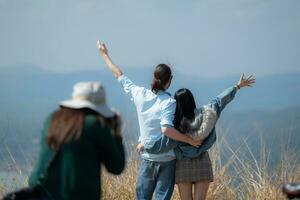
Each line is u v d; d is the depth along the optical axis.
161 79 11.07
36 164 7.65
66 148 7.47
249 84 11.53
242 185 13.59
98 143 7.56
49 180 7.51
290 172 13.50
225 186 13.54
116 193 13.19
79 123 7.51
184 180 11.22
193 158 11.23
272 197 13.26
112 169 7.69
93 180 7.50
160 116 11.06
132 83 11.54
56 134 7.49
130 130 13.05
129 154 13.29
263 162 13.64
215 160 13.64
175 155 11.24
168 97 11.09
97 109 7.65
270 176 13.57
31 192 7.57
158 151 11.09
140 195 11.34
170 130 10.91
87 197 7.46
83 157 7.48
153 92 11.18
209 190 13.33
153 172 11.27
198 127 11.09
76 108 7.59
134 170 13.31
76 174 7.43
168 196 11.25
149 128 11.11
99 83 7.81
